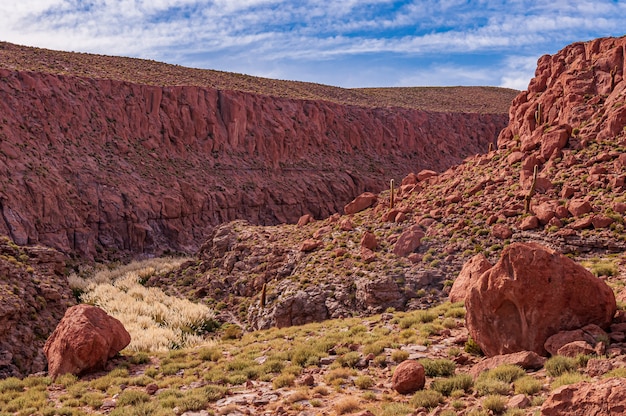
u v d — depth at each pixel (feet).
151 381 57.36
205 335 123.13
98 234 234.79
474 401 35.83
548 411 26.89
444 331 57.57
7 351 89.61
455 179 158.92
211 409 43.78
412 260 114.52
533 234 109.91
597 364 35.55
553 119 155.74
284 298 115.24
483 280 45.19
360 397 41.47
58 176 230.48
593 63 157.79
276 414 39.96
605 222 103.86
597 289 42.86
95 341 64.44
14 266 117.50
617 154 123.75
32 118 243.40
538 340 42.27
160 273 180.55
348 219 155.53
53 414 48.70
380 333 63.52
